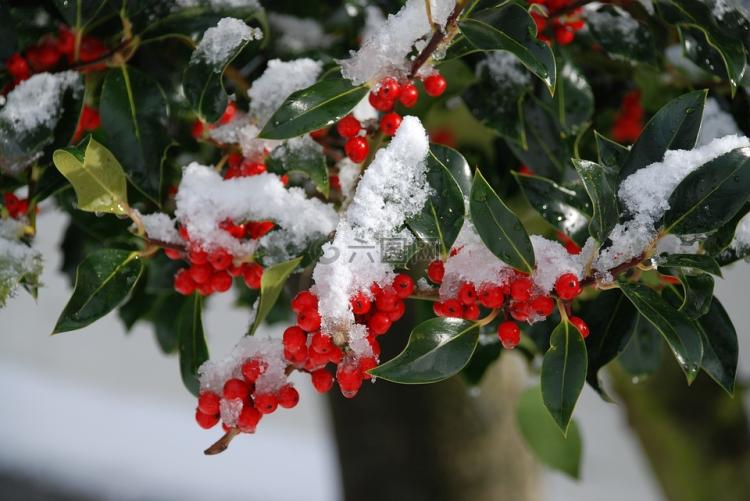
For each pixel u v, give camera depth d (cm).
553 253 78
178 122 88
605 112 91
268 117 84
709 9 82
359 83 80
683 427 107
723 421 107
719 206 77
